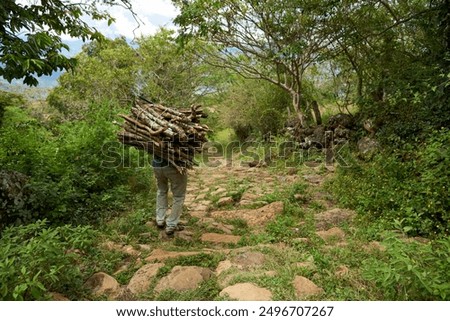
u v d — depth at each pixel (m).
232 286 3.10
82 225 4.90
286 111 14.32
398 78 7.35
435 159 5.09
